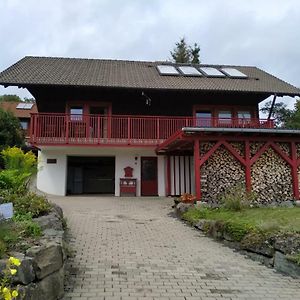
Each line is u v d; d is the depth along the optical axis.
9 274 3.08
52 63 18.47
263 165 11.53
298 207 10.14
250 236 6.25
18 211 6.21
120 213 10.38
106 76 16.75
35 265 3.68
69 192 16.39
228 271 5.23
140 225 8.70
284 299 4.15
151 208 11.49
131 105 16.50
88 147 14.86
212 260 5.82
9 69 16.23
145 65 20.20
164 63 21.05
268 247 5.68
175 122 15.41
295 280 4.88
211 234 7.64
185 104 16.81
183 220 9.43
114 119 15.17
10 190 7.87
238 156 11.23
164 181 15.49
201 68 20.17
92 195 15.52
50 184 15.23
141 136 15.17
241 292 4.35
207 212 9.15
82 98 16.12
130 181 15.25
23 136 22.03
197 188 10.71
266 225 6.38
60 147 14.89
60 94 16.03
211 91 15.62
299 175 11.77
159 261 5.63
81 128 14.93
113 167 17.14
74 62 19.31
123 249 6.30
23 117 27.69
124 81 16.03
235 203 9.48
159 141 15.05
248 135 11.17
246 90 15.74
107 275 4.83
